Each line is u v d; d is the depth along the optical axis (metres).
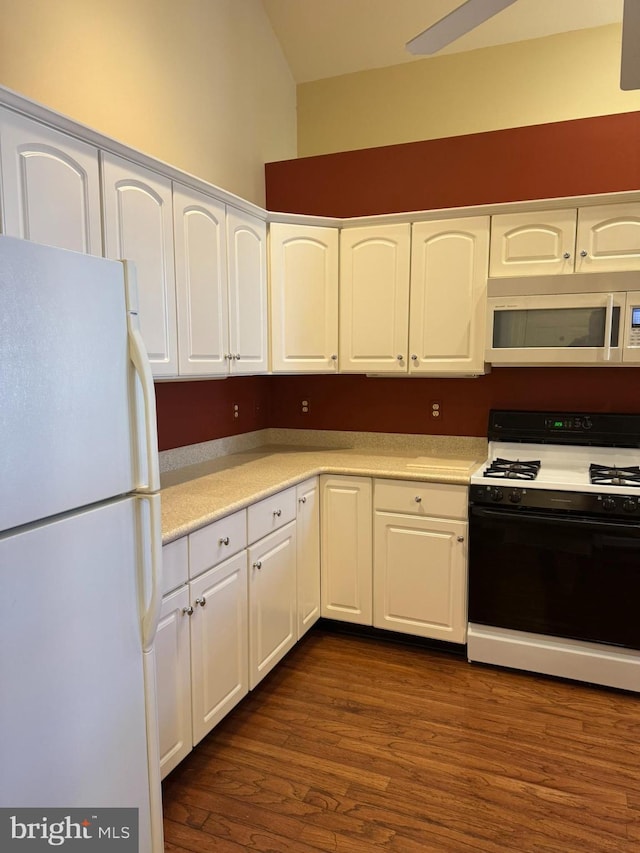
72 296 1.25
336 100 3.80
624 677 2.52
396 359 3.07
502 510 2.63
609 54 3.20
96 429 1.32
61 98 2.19
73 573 1.28
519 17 3.21
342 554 2.99
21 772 1.17
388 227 3.01
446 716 2.39
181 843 1.78
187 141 2.89
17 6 2.00
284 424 3.74
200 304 2.40
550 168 3.01
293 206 3.54
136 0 2.54
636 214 2.59
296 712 2.43
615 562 2.47
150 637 1.52
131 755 1.49
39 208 1.62
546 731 2.29
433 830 1.82
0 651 1.11
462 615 2.79
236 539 2.24
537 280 2.72
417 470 2.86
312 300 3.07
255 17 3.42
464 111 3.51
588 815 1.87
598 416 2.93
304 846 1.76
